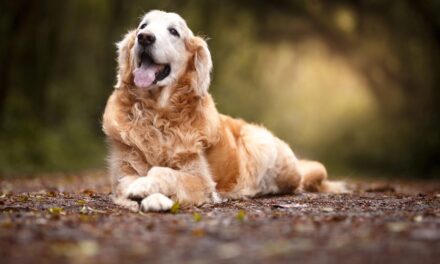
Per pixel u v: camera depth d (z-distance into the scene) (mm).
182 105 7332
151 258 4035
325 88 37406
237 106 34719
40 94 24469
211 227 5055
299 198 8328
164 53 7176
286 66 37125
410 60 27781
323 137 34719
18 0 21562
